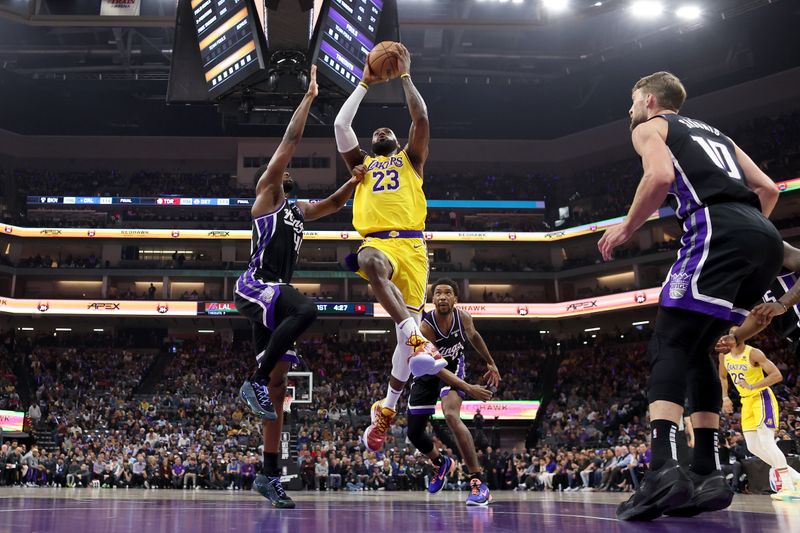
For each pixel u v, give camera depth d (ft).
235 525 10.11
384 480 72.54
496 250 140.15
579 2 86.79
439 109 148.46
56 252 132.46
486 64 125.80
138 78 126.52
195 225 131.44
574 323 135.85
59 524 9.90
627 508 10.47
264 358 14.57
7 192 134.31
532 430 103.81
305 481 72.69
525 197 140.26
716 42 128.06
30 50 114.62
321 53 44.11
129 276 127.13
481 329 136.36
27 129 141.69
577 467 70.49
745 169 11.68
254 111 47.93
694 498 10.55
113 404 103.04
